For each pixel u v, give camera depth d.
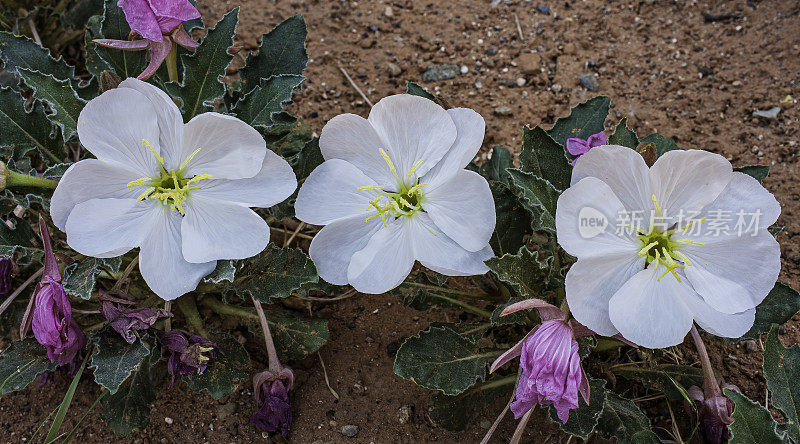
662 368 0.37
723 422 0.33
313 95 0.49
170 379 0.39
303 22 0.40
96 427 0.38
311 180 0.34
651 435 0.33
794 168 0.45
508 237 0.37
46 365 0.35
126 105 0.32
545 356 0.30
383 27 0.51
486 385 0.37
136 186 0.33
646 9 0.51
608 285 0.31
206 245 0.33
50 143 0.39
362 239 0.34
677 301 0.31
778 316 0.34
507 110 0.47
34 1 0.48
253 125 0.37
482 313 0.39
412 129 0.33
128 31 0.40
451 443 0.37
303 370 0.39
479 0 0.52
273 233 0.43
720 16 0.51
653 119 0.47
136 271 0.38
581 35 0.50
